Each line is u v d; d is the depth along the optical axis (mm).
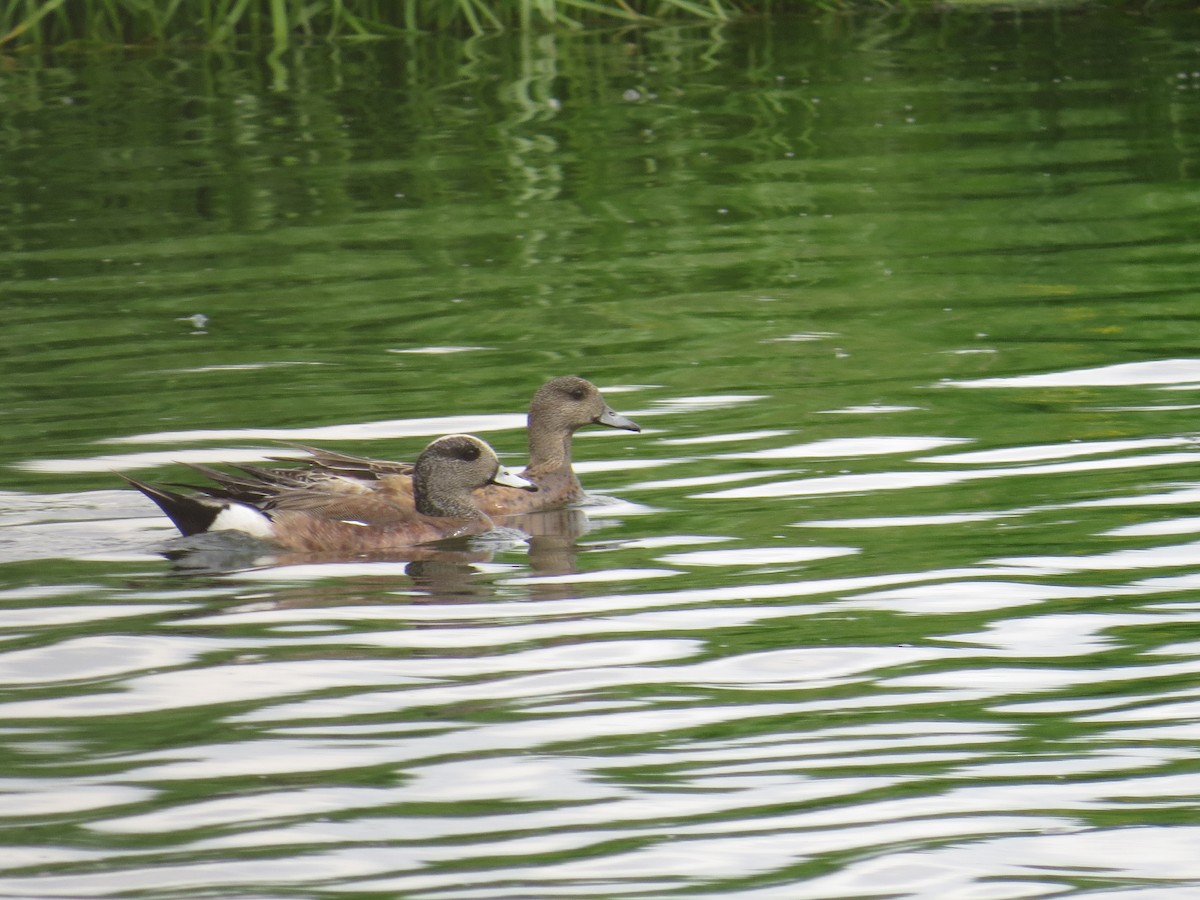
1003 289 19469
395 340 18031
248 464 14141
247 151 27016
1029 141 26688
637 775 8297
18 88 31609
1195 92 29203
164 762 8508
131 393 16281
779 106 29422
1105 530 11773
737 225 22734
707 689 9320
